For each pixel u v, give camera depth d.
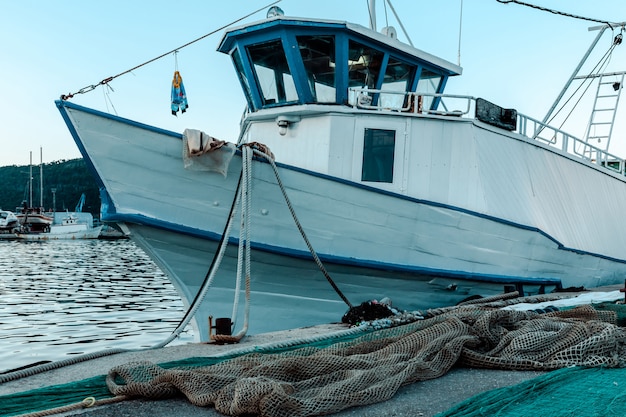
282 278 9.67
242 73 11.36
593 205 15.60
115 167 8.41
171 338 7.15
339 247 9.68
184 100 10.17
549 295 10.83
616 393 3.90
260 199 9.09
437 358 4.89
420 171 10.65
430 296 10.81
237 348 6.32
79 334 15.51
